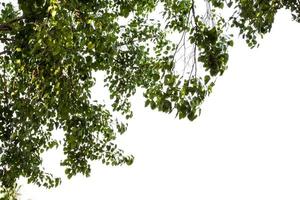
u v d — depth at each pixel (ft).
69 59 18.01
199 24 13.28
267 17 16.16
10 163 27.27
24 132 24.52
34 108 20.92
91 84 25.43
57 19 14.15
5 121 24.29
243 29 18.51
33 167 28.68
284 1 16.61
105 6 24.14
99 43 18.16
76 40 16.90
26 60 17.99
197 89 12.46
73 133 26.76
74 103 22.04
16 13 23.43
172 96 12.48
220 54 12.70
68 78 18.99
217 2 19.03
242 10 16.69
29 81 20.36
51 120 26.40
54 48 14.76
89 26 16.61
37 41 15.02
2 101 23.82
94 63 20.22
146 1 27.71
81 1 17.62
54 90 18.93
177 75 12.65
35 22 16.05
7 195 30.12
